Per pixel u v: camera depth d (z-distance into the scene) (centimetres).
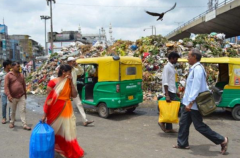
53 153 378
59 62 1478
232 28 3294
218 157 425
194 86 420
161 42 1338
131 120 711
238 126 633
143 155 434
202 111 420
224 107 694
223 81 826
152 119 722
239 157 426
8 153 445
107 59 712
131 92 747
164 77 542
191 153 445
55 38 4681
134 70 764
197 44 1310
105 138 536
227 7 2583
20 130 600
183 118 460
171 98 553
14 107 611
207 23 3266
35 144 362
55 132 405
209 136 434
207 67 1124
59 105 399
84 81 809
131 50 1391
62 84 399
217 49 1282
